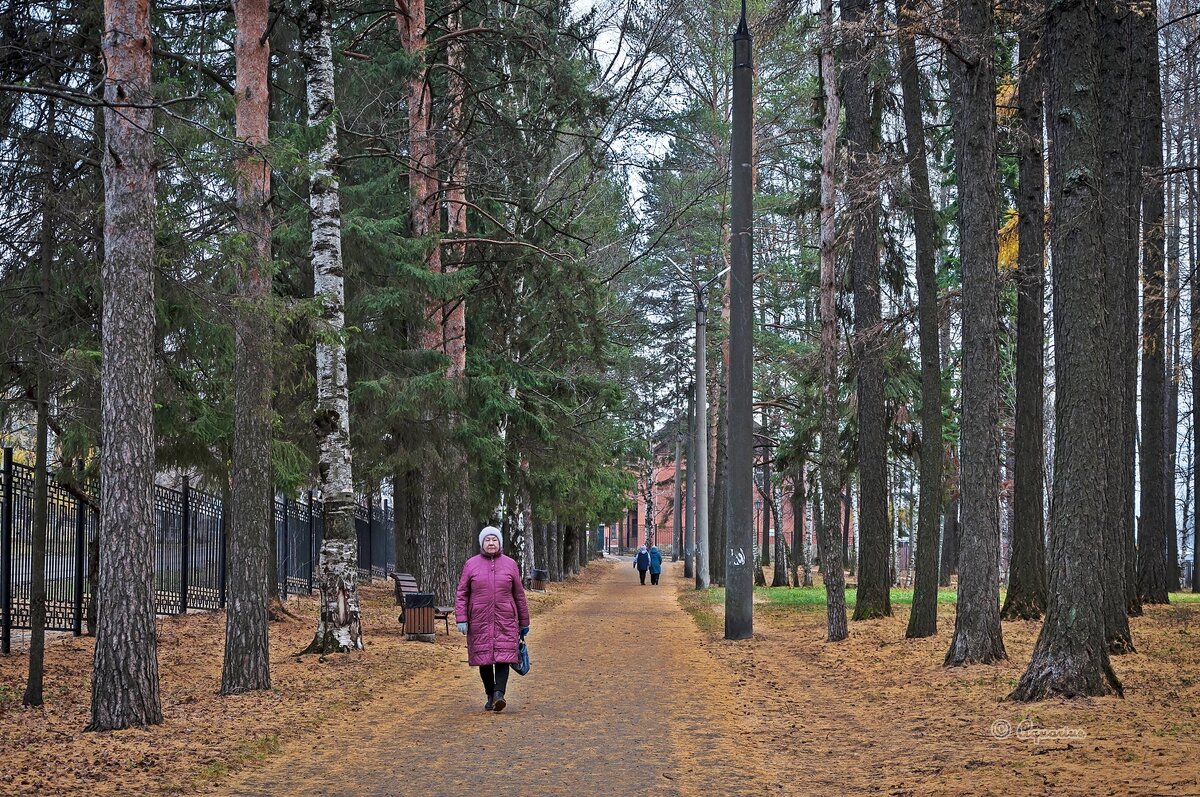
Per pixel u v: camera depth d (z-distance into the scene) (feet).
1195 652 49.52
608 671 50.55
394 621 77.36
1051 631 37.60
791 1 72.23
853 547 211.82
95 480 54.44
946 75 73.46
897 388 90.27
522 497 132.26
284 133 54.80
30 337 44.06
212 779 27.09
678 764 28.96
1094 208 38.04
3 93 45.60
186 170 39.78
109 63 35.81
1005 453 110.52
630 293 170.91
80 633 57.41
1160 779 23.95
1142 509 89.10
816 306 143.95
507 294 85.30
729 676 49.29
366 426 76.69
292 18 57.47
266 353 44.75
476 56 82.07
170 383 51.62
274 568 72.54
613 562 326.24
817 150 98.78
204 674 49.21
